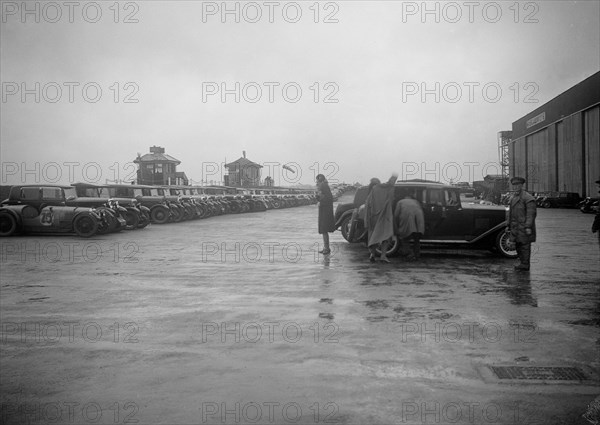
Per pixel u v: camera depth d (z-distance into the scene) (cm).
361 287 716
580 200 4334
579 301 627
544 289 705
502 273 846
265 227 1927
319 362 403
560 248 1226
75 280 777
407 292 681
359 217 1183
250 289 704
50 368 393
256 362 403
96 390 350
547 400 332
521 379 367
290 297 650
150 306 602
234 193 3306
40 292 687
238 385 356
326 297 649
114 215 1606
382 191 961
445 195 1077
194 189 2720
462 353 426
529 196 869
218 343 454
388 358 412
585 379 369
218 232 1692
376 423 298
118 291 692
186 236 1538
